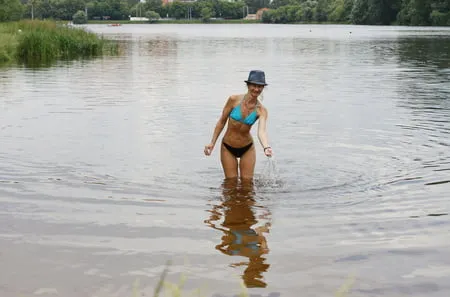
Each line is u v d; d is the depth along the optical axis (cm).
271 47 3753
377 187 667
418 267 454
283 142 903
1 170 721
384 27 8306
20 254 475
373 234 522
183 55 2983
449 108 1222
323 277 437
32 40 2719
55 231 526
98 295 409
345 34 6034
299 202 616
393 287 421
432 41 4256
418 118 1099
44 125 1016
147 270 448
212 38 5384
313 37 5366
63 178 693
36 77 1830
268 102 1321
